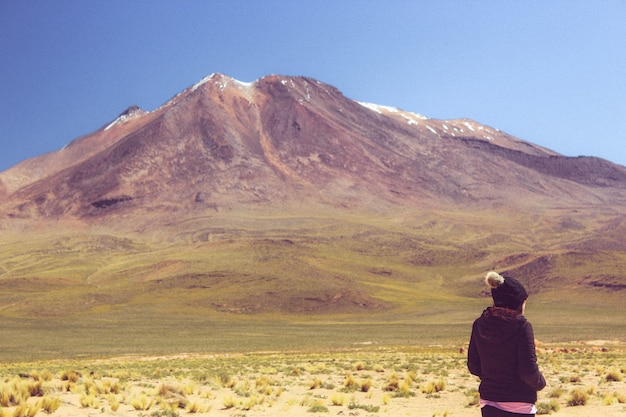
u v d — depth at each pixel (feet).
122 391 66.69
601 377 83.25
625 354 150.61
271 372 100.73
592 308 450.71
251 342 274.36
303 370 105.19
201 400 61.26
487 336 23.85
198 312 433.48
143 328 352.49
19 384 57.11
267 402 61.16
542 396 66.44
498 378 23.80
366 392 72.54
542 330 315.58
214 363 139.85
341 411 55.31
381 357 156.66
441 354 172.04
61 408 49.88
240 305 447.42
